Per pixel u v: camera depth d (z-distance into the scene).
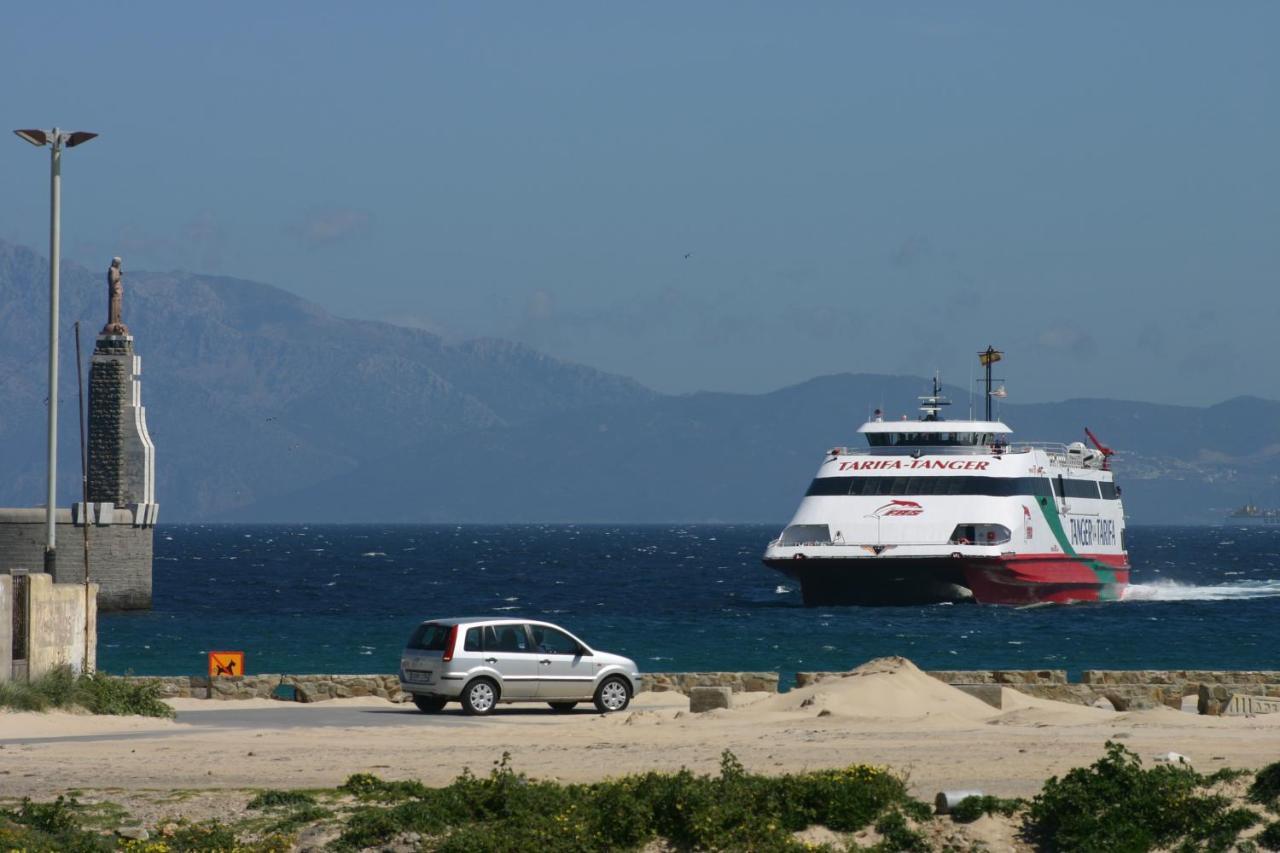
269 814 55.72
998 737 72.06
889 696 85.62
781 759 65.12
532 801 55.06
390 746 72.06
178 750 70.62
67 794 58.84
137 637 191.38
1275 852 49.94
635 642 176.50
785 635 182.38
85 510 95.00
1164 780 53.47
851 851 51.38
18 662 83.81
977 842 51.50
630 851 52.16
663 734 75.62
